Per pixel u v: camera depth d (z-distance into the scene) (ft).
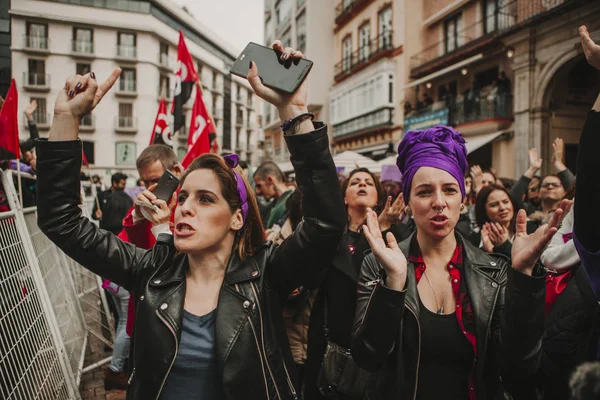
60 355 9.71
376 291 5.17
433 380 5.61
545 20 42.52
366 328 5.21
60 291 12.34
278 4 117.39
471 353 5.51
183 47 18.03
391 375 5.70
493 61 52.21
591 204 4.69
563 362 6.75
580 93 46.16
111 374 12.14
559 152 14.97
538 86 44.65
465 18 56.85
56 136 5.25
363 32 76.48
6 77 120.88
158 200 6.81
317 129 4.95
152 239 8.04
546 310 7.33
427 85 60.95
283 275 5.29
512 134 48.16
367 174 10.09
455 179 5.79
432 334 5.61
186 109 147.33
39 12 120.57
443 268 6.01
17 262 8.85
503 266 5.90
